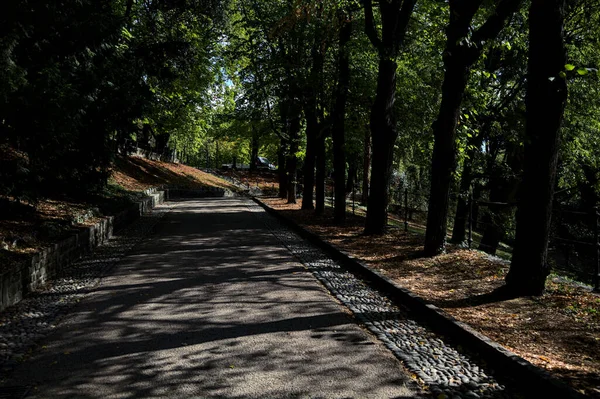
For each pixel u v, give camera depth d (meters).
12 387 4.14
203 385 4.23
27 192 9.34
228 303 6.91
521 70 16.47
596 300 6.49
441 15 14.68
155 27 20.61
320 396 4.05
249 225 17.77
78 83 10.94
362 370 4.61
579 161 17.75
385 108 13.13
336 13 13.59
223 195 40.09
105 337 5.44
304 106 19.02
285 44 18.11
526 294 6.92
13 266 6.86
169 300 7.04
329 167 29.78
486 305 6.55
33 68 9.62
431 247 10.22
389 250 11.12
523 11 14.70
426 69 17.11
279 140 30.02
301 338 5.49
